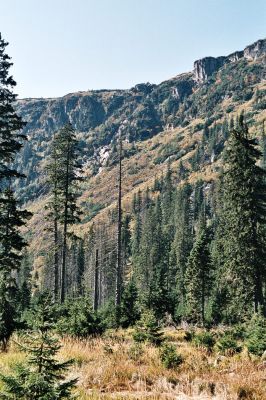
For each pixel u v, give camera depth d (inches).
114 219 6560.0
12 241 1053.8
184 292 2669.8
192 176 7214.6
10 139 930.7
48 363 216.8
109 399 270.8
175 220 4950.8
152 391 298.5
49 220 1350.9
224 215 1258.6
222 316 1720.0
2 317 498.3
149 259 3479.3
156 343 549.6
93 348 460.8
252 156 1215.6
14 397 198.4
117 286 1139.3
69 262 4158.5
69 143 1328.7
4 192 1065.5
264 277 1166.3
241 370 339.6
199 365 365.7
